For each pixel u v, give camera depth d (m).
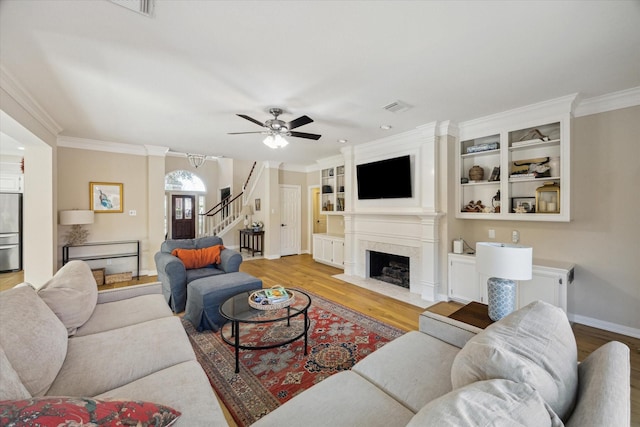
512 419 0.70
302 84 2.50
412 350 1.66
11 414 0.81
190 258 3.87
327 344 2.62
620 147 2.76
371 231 4.80
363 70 2.27
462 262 3.60
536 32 1.79
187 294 3.20
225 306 2.55
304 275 5.25
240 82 2.46
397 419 1.15
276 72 2.29
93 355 1.59
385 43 1.91
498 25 1.73
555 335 1.15
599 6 1.56
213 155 5.86
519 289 3.04
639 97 2.64
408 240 4.19
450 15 1.63
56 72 2.28
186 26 1.73
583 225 2.99
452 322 1.80
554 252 3.19
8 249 5.23
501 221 3.62
